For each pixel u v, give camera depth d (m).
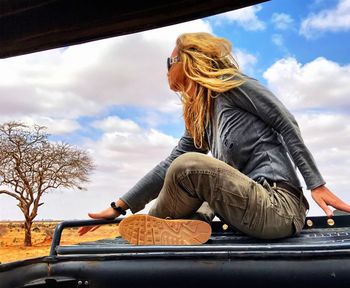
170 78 2.81
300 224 2.40
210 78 2.61
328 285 1.91
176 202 2.39
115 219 2.78
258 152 2.49
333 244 1.93
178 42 2.78
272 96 2.51
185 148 3.01
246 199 2.24
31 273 2.11
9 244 28.78
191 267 2.01
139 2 3.37
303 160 2.34
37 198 29.36
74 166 31.39
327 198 2.27
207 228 2.25
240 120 2.55
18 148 28.84
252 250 1.98
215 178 2.26
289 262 1.95
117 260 2.08
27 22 3.77
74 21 3.63
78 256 2.11
